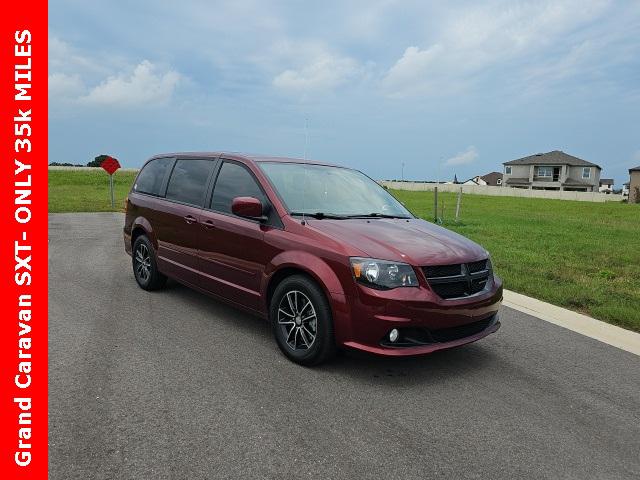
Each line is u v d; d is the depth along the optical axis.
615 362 4.46
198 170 5.70
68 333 4.66
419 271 3.70
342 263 3.76
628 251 11.31
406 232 4.29
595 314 5.99
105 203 22.94
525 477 2.68
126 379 3.68
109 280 6.96
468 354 4.55
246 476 2.55
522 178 76.50
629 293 7.00
